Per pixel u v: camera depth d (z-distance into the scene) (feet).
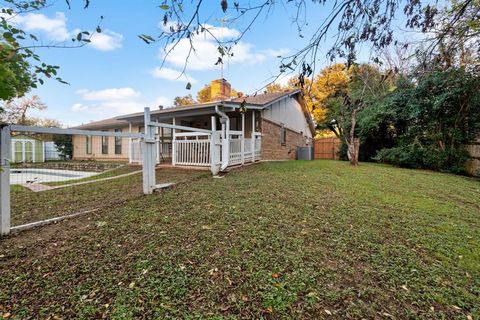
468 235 10.78
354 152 32.32
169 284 6.63
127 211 12.42
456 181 23.79
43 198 16.10
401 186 20.16
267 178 21.47
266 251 8.59
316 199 15.25
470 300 6.59
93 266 7.40
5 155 9.53
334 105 46.73
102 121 53.98
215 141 23.90
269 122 41.75
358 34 7.65
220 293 6.40
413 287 7.04
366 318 5.80
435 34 9.44
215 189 17.06
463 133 30.25
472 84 24.73
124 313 5.57
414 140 33.68
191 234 9.74
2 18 5.52
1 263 7.52
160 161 34.30
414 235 10.60
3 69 3.99
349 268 7.86
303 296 6.40
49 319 5.38
